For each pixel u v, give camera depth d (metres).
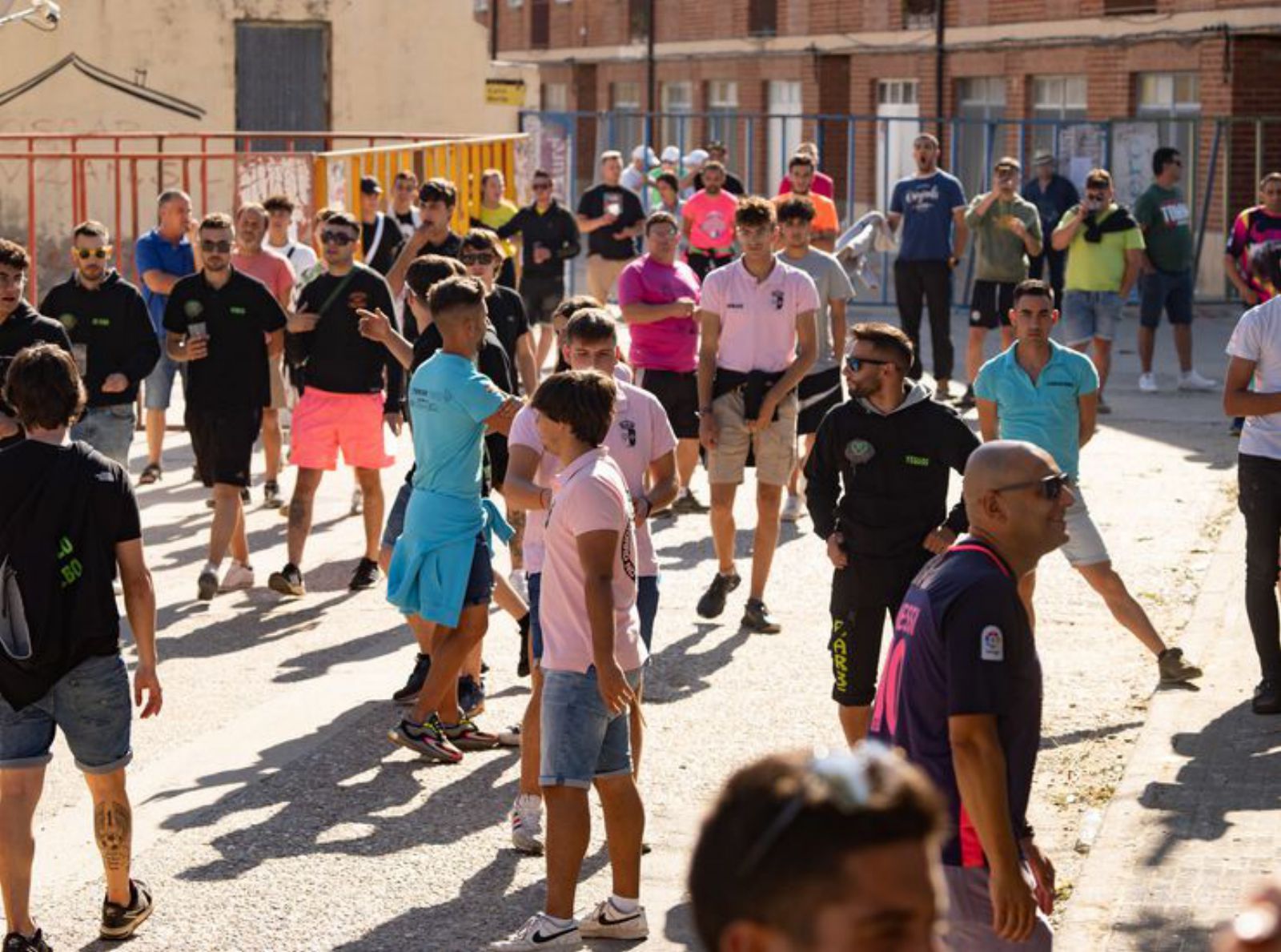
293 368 15.95
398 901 9.55
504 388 13.31
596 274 30.34
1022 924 6.22
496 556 17.20
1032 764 6.46
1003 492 6.43
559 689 8.77
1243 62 41.50
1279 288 11.95
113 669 8.88
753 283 14.51
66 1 35.38
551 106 71.75
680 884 9.73
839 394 17.89
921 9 50.72
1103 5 44.59
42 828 10.66
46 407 8.67
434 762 11.70
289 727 12.41
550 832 8.82
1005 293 25.59
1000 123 40.00
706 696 13.01
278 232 21.11
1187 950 8.38
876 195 53.50
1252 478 11.99
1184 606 15.26
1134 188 39.03
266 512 19.39
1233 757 11.17
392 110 36.84
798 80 55.88
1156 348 32.53
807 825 2.81
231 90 36.09
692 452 18.95
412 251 19.11
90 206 35.88
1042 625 14.75
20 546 8.60
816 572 16.72
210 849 10.26
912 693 6.43
